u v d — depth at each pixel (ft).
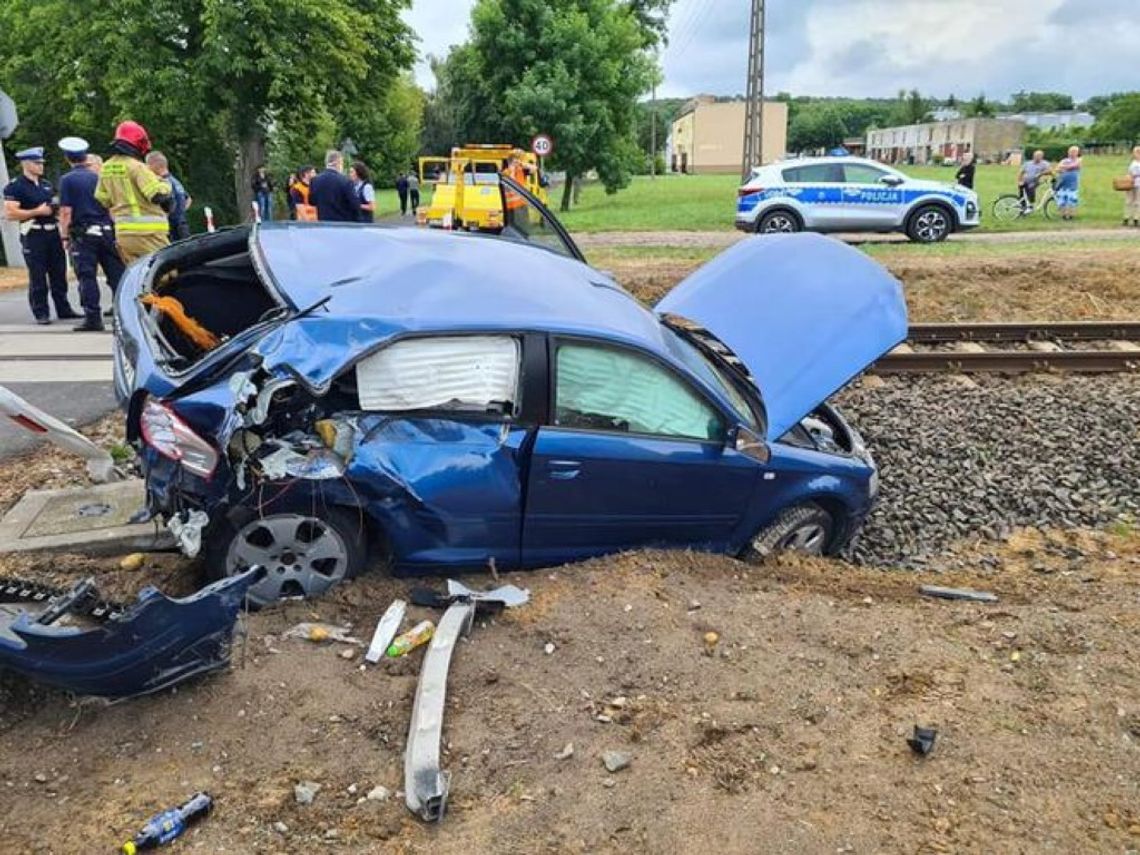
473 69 114.01
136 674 11.39
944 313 40.37
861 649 13.69
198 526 13.65
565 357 15.16
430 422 14.66
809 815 10.18
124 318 15.66
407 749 11.02
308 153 117.50
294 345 13.69
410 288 14.96
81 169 32.19
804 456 17.28
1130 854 9.73
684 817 10.09
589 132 109.40
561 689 12.46
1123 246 54.85
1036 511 22.35
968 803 10.44
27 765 10.70
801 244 19.02
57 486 18.78
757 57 93.50
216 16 86.89
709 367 17.97
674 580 15.57
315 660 12.97
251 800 10.27
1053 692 12.58
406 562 15.17
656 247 59.62
